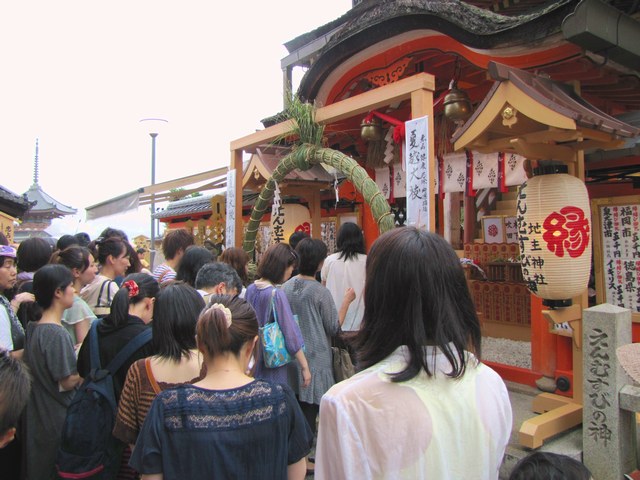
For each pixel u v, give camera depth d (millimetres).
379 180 7016
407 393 1348
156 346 2338
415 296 1364
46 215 24672
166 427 1731
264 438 1771
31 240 4609
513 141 3439
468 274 7168
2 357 1866
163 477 1706
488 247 7215
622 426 3295
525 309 6500
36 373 2986
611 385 3270
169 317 2297
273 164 6566
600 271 4539
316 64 5766
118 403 2559
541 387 4617
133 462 1756
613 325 3258
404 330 1367
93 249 5250
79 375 2807
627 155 4273
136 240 16578
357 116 6348
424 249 1393
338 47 5418
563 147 3713
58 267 3115
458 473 1359
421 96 4172
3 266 3443
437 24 4426
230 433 1733
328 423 1342
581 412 3898
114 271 4406
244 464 1731
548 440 3727
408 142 4242
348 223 4520
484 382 1498
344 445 1301
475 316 1461
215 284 3484
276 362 3643
